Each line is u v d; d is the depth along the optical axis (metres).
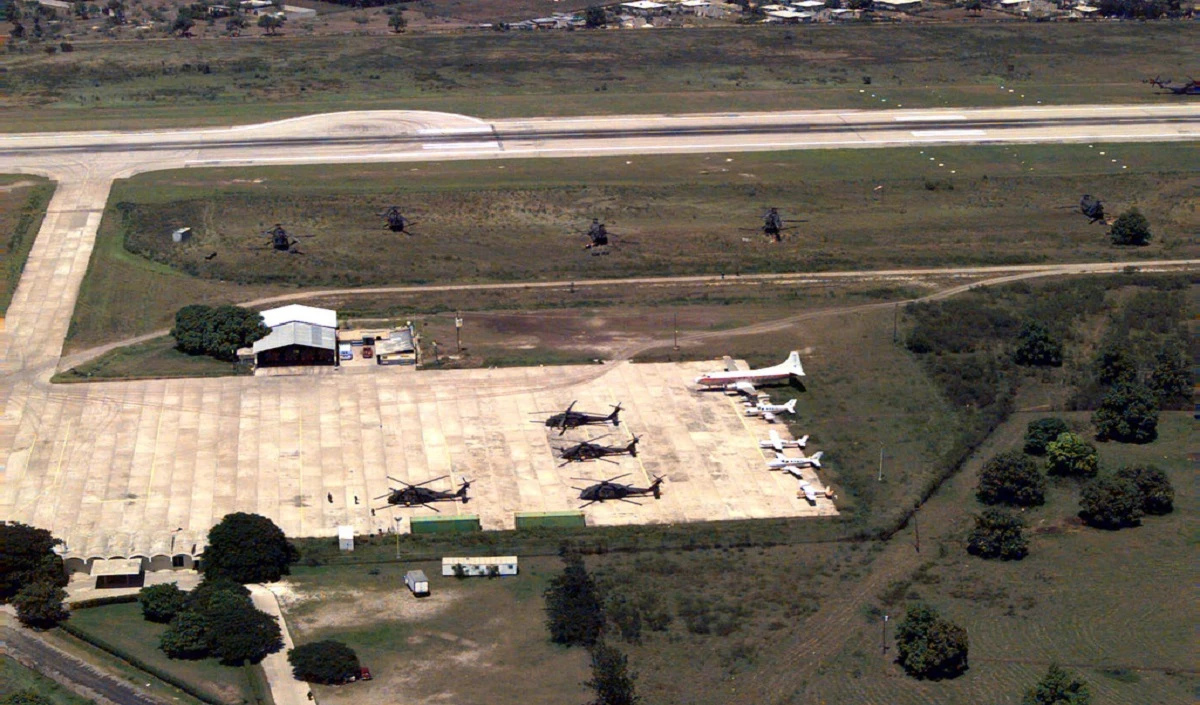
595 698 135.25
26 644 143.75
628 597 154.50
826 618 151.00
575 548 165.00
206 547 160.50
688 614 151.50
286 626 148.12
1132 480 173.38
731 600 154.50
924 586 157.62
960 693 137.12
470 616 150.88
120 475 178.75
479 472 181.12
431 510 173.12
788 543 167.12
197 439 186.75
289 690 136.00
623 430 190.88
